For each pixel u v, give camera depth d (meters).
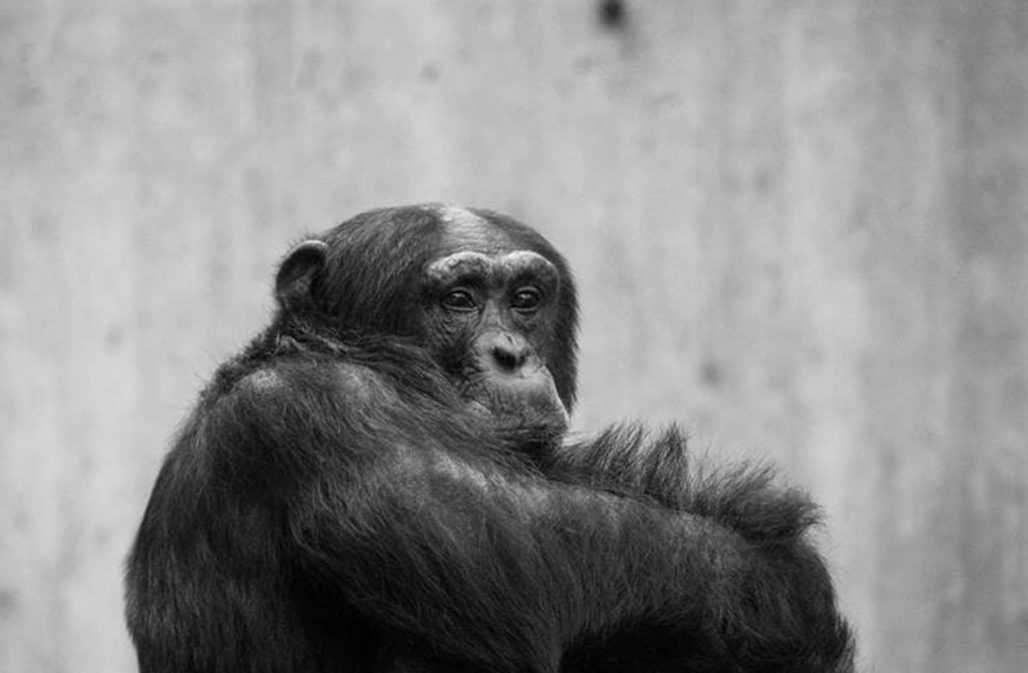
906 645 32.25
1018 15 32.62
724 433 32.59
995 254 32.59
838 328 32.62
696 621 19.36
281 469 19.42
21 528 34.34
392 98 33.44
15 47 34.69
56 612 34.19
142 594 20.12
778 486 22.83
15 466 34.41
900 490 32.44
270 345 20.91
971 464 32.50
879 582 32.34
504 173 33.19
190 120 34.12
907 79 32.72
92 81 34.50
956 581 32.38
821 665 20.12
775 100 32.91
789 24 32.91
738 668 19.64
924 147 32.69
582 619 19.09
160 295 34.03
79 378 34.28
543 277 21.09
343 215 33.44
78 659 34.03
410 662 19.34
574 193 33.12
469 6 33.41
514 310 21.00
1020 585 32.38
